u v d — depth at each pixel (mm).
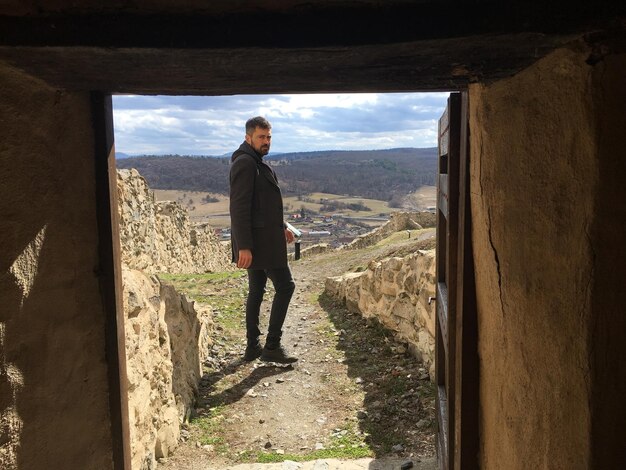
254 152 4027
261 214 4109
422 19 966
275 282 4387
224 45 1005
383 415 3586
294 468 2854
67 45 1005
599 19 909
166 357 3285
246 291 7230
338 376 4320
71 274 1437
